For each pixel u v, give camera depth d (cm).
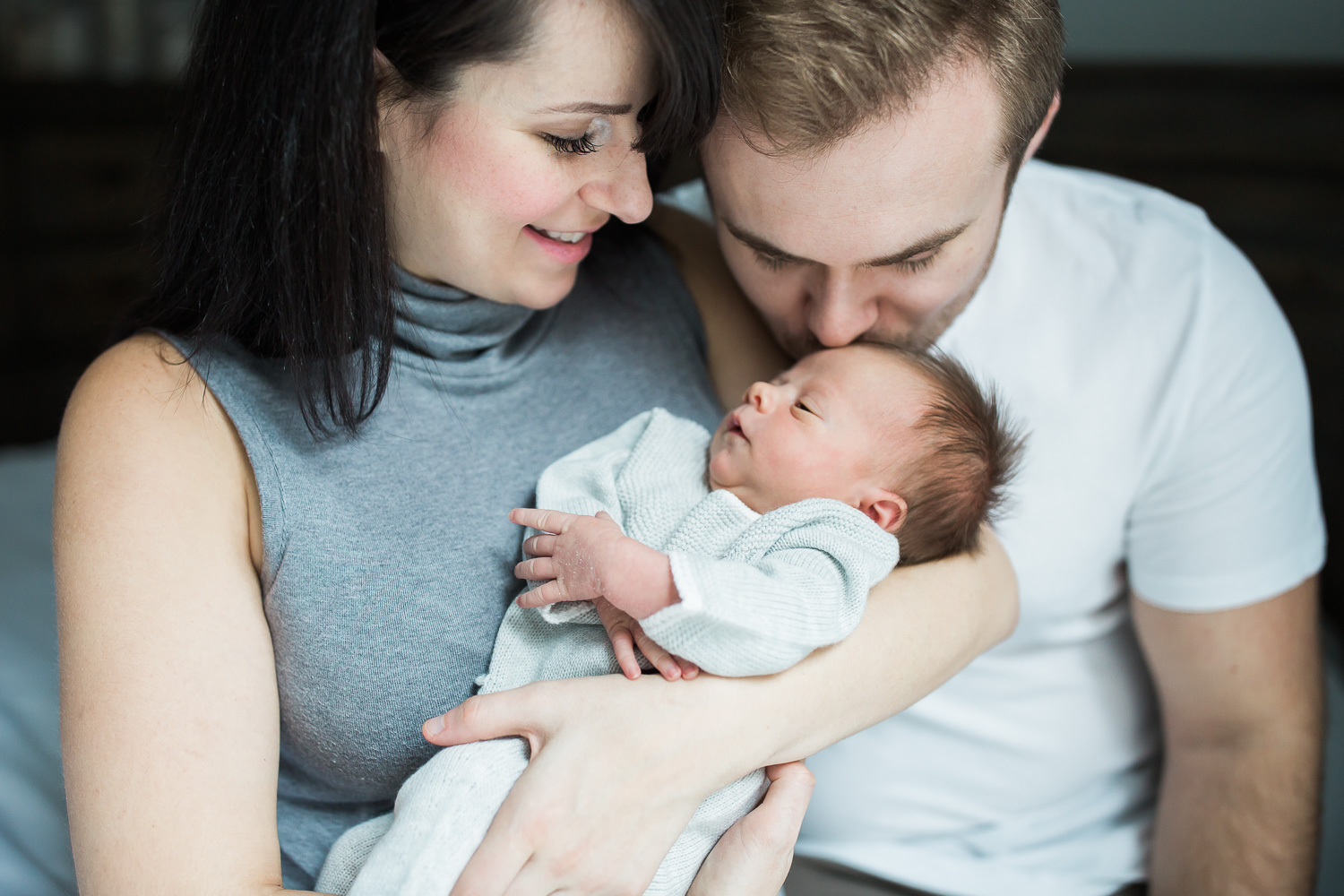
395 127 92
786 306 113
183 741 84
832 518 98
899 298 108
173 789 82
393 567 98
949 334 140
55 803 144
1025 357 138
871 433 107
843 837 147
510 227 94
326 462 97
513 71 84
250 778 86
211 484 93
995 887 140
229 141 92
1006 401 138
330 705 97
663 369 124
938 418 108
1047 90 99
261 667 91
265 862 83
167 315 100
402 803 87
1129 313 135
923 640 103
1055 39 99
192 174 96
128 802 81
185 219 97
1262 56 218
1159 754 153
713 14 85
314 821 106
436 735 90
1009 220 141
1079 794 150
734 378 133
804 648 90
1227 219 211
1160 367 134
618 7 81
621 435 115
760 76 89
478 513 104
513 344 114
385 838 85
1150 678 149
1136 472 135
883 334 114
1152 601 139
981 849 146
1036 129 103
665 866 93
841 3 86
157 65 277
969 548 115
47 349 275
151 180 111
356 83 85
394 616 98
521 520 97
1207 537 134
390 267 93
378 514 99
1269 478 133
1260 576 133
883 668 99
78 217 270
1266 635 135
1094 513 137
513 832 82
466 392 108
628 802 84
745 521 102
